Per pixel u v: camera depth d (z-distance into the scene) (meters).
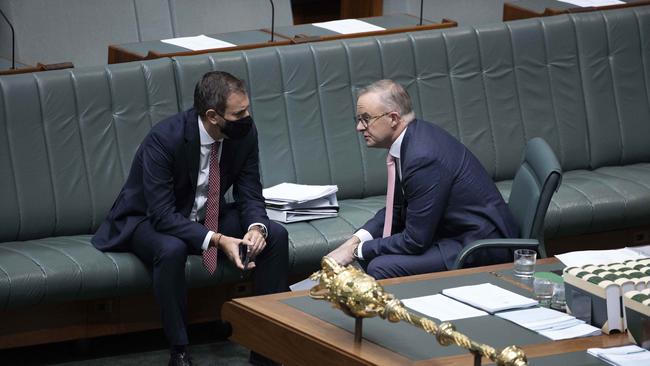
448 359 9.91
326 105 19.95
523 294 11.92
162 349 17.20
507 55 21.14
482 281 12.47
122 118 18.58
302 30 21.72
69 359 16.69
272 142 19.52
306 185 19.25
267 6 25.97
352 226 17.98
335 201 18.47
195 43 20.69
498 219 15.05
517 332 10.67
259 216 16.50
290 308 11.61
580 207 19.22
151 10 24.75
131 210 16.59
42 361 16.59
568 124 21.33
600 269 11.16
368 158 20.05
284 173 19.47
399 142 15.21
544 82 21.33
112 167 18.36
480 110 20.81
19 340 16.23
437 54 20.69
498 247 14.46
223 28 25.45
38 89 18.08
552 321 10.88
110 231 16.70
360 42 20.34
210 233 16.00
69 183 18.05
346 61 20.16
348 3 29.06
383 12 28.34
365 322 11.05
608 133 21.55
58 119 18.14
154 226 16.14
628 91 21.83
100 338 17.69
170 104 18.91
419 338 10.52
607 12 21.97
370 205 19.22
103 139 18.39
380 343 10.38
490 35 21.05
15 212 17.61
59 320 16.45
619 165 21.75
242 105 15.82
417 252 14.86
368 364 9.86
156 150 16.08
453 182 15.02
